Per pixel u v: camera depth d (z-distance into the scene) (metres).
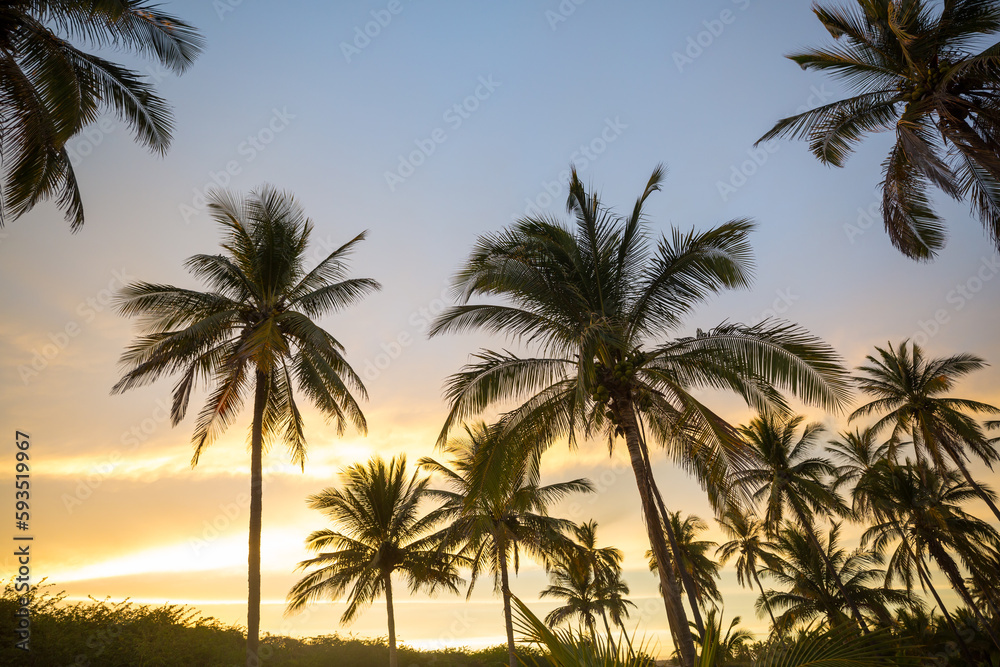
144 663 17.59
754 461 12.00
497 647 31.69
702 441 12.84
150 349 15.32
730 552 38.03
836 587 33.41
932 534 27.72
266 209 17.75
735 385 12.90
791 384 11.34
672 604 11.18
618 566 32.44
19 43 10.57
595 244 14.26
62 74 10.79
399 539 28.67
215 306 16.59
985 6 12.34
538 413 13.25
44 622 16.39
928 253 14.74
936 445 27.75
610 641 4.37
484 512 25.11
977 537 27.56
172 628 19.86
